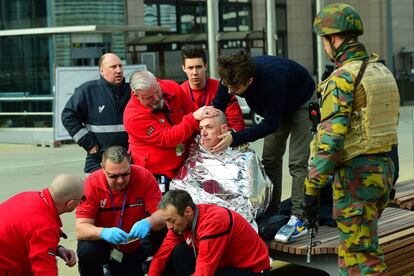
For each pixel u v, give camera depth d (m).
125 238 6.30
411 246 7.30
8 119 23.27
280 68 7.26
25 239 5.58
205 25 29.64
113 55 8.47
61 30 22.61
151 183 6.80
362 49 5.78
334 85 5.63
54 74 20.09
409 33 42.69
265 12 29.84
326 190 7.77
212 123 6.98
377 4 41.34
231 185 6.94
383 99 5.70
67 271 8.19
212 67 24.31
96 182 6.61
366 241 5.77
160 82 7.68
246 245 6.09
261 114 7.28
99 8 23.28
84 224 6.52
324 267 7.01
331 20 5.73
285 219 7.45
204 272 5.82
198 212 5.95
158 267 6.59
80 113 8.46
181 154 7.28
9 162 17.86
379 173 5.71
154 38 25.59
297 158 7.69
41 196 5.75
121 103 8.43
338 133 5.58
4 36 23.53
